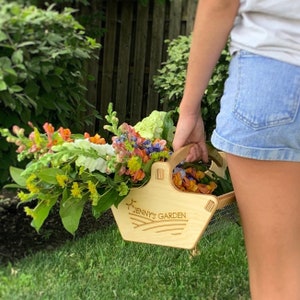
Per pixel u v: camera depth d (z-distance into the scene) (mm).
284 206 1574
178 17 6789
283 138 1510
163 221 1789
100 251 3705
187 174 2033
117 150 1758
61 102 4078
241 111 1536
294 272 1623
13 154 3762
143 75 7113
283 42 1500
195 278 3318
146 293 3098
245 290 3176
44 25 4082
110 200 1804
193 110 1709
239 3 1567
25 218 4535
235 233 4012
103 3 7168
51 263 3518
